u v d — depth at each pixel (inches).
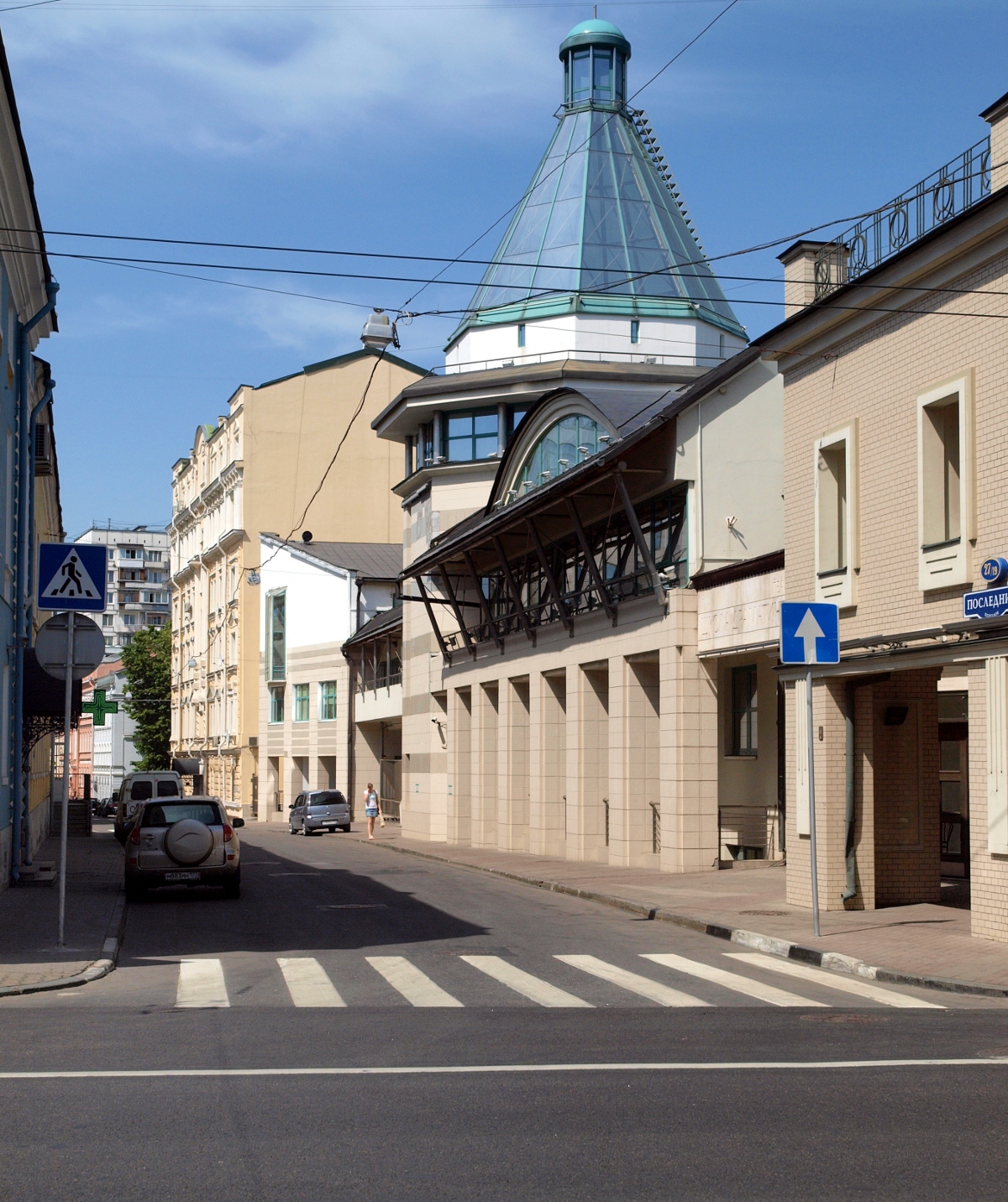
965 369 603.8
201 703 3235.7
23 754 1055.0
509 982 511.8
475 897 888.3
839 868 709.9
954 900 748.6
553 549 1320.1
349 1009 447.8
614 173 1916.8
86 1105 296.7
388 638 2185.0
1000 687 570.3
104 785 4608.8
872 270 657.6
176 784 1702.8
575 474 1050.1
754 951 609.6
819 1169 246.7
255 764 2795.3
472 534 1326.3
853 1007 455.8
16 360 959.6
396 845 1608.0
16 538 967.6
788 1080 323.6
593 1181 239.5
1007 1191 233.3
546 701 1325.0
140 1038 385.4
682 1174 243.6
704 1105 297.6
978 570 593.3
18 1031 398.3
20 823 999.0
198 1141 266.2
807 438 739.4
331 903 843.4
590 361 1717.5
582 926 705.6
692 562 1001.5
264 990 492.1
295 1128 276.2
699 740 999.6
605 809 1207.6
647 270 1850.4
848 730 713.0
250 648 2817.4
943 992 490.6
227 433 2955.2
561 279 1836.9
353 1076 328.2
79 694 1038.4
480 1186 236.5
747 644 924.0
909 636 629.6
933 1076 328.5
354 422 2839.6
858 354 691.4
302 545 2652.6
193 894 903.7
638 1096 306.0
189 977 529.0
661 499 1066.1
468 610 1589.6
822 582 717.3
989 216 575.8
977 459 596.7
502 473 1375.5
